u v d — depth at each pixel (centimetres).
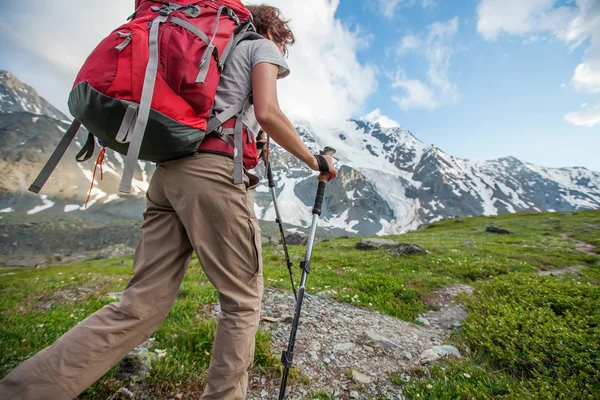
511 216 8781
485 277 1161
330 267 1412
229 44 191
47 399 152
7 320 468
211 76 172
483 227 5934
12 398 150
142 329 188
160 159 184
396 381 354
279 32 255
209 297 600
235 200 188
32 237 15038
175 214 204
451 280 1071
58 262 6969
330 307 653
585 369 355
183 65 158
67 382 157
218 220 186
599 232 4038
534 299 633
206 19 189
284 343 429
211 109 185
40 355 160
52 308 605
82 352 163
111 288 879
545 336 424
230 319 200
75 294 787
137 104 148
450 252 1814
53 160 166
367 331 493
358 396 321
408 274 1153
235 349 197
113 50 153
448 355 431
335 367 379
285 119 193
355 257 1734
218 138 186
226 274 197
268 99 185
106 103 147
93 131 168
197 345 353
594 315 527
